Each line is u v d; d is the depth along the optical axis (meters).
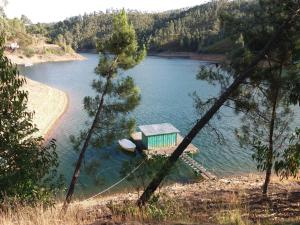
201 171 33.50
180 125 53.88
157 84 95.31
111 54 20.55
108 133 20.41
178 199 20.12
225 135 45.22
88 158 37.56
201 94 77.31
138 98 21.00
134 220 10.03
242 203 16.98
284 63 15.20
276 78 15.40
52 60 181.75
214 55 162.62
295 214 13.11
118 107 20.55
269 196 18.66
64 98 73.06
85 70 135.50
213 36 180.38
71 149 40.88
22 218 8.53
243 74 13.86
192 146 40.62
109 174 33.78
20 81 10.56
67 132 48.97
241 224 9.70
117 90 20.31
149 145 41.56
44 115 55.09
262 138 18.09
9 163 10.62
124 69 20.64
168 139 42.47
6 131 10.47
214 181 29.73
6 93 10.23
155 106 66.94
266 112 17.22
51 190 12.54
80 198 27.91
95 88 20.77
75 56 198.38
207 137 44.75
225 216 10.63
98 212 14.80
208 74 16.33
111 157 38.16
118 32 20.09
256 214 13.28
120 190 29.84
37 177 11.16
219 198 19.81
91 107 20.88
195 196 21.80
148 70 129.25
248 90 16.75
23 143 11.10
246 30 15.45
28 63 158.75
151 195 14.41
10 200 9.93
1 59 10.12
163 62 162.62
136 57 20.69
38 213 8.91
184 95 77.56
